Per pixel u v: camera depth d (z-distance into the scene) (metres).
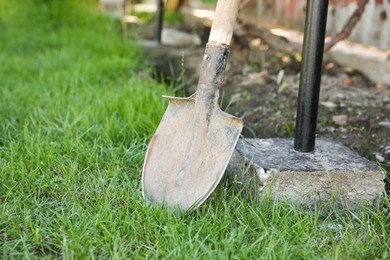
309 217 1.83
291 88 2.85
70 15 5.30
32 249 1.68
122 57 3.58
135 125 2.34
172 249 1.65
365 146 2.27
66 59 3.53
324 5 1.91
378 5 2.98
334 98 2.69
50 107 2.60
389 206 1.87
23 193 1.88
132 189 1.92
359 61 3.03
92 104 2.60
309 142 1.97
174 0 5.05
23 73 3.25
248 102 2.75
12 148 2.13
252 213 1.77
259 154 1.95
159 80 3.17
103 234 1.72
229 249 1.63
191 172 1.84
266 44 3.31
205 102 1.88
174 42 4.04
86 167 2.09
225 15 1.87
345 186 1.87
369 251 1.68
